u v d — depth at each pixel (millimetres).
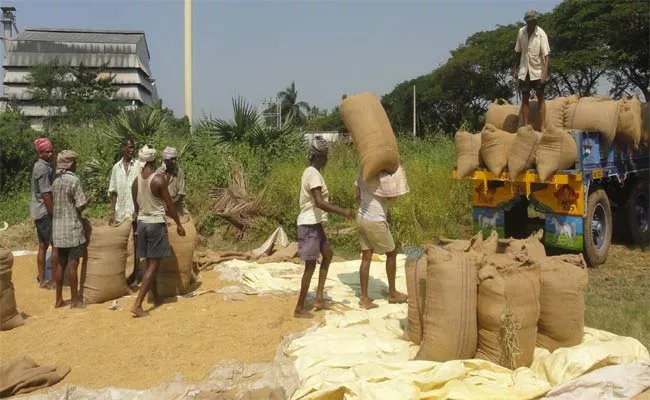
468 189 11875
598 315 6375
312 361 4727
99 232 6672
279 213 11453
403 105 49875
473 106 45188
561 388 4102
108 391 4430
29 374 4613
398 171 6230
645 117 9656
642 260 9227
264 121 15070
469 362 4387
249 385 4566
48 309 6488
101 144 13508
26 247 10297
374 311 6098
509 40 39094
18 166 16094
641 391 4062
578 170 7988
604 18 29328
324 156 5934
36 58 75688
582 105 8781
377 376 4293
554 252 9523
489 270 4531
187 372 4750
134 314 6062
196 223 10891
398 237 10211
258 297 6699
